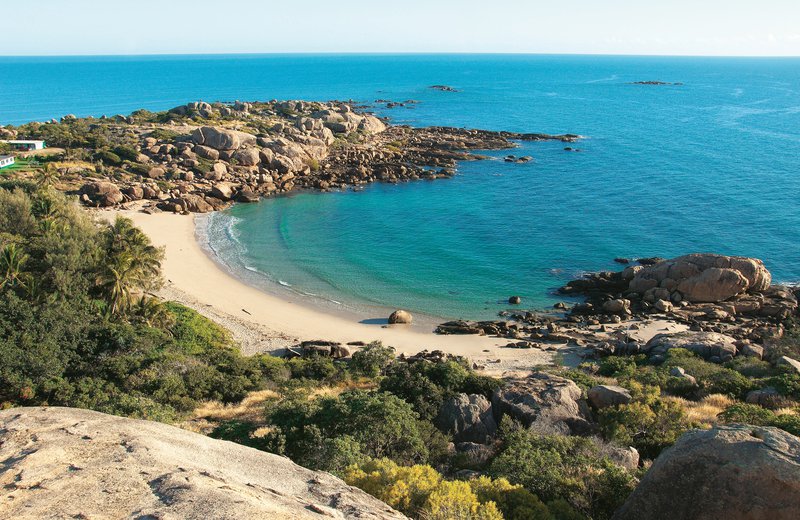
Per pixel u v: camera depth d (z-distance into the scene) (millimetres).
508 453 19406
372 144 130750
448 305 56969
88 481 8453
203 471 9164
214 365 38375
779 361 37312
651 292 56406
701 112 196125
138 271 45312
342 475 14875
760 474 11508
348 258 68812
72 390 30844
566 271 64938
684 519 12086
